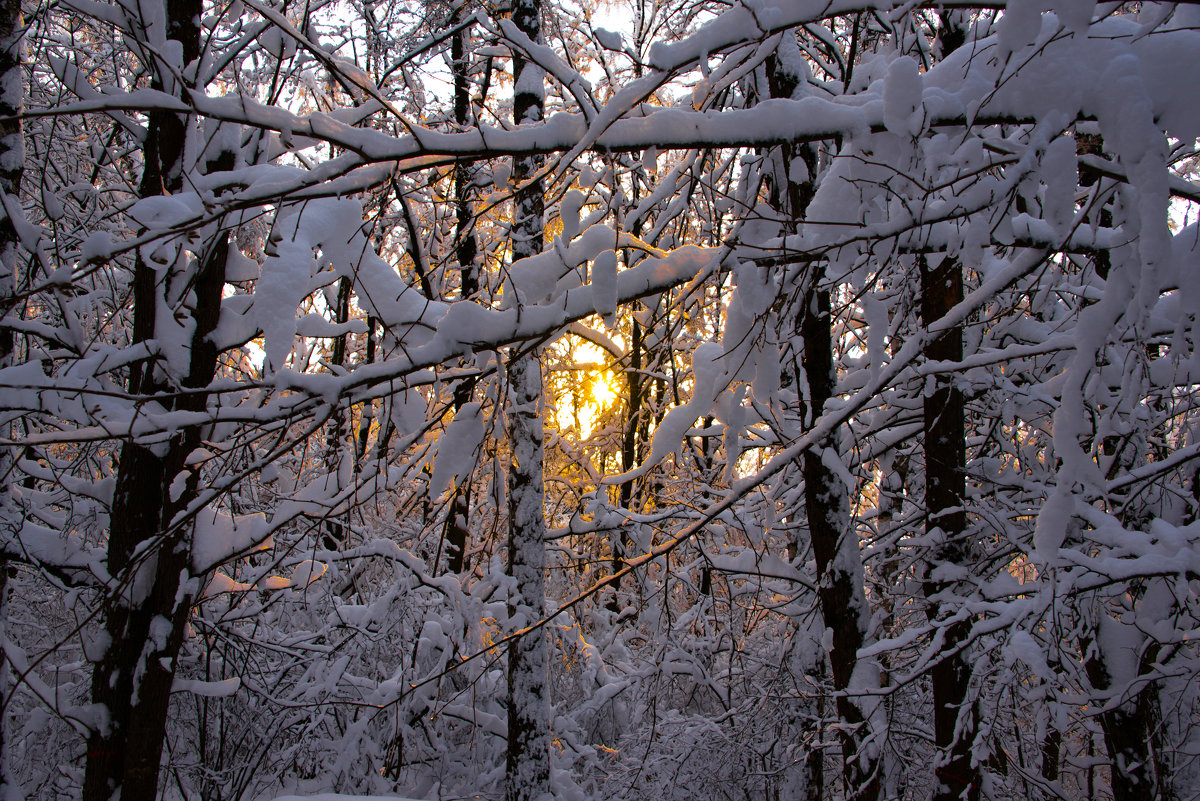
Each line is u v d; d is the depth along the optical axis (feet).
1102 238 9.78
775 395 12.75
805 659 19.84
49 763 19.79
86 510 16.43
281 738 22.80
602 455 40.37
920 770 19.84
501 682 26.17
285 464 21.33
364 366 9.78
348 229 10.04
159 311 13.53
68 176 20.54
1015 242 9.74
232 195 8.53
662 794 22.58
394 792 21.94
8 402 11.79
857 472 19.31
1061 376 16.72
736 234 9.70
